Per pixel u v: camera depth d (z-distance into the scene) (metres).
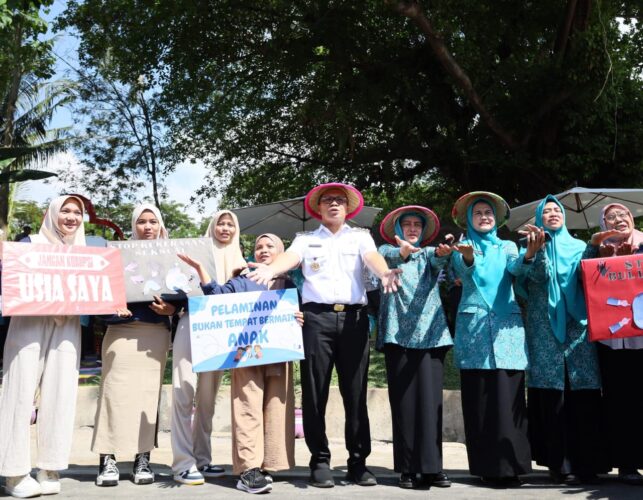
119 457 4.68
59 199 4.41
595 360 4.58
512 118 13.98
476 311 4.60
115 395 4.50
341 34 14.58
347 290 4.56
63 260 4.24
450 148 15.49
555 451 4.52
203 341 4.39
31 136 21.31
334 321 4.53
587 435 4.54
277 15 15.23
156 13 14.55
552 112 13.96
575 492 4.30
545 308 4.65
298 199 7.80
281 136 17.86
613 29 13.57
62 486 4.42
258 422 4.44
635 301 4.29
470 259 4.54
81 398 6.98
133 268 4.60
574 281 4.62
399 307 4.59
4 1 10.55
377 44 15.06
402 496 4.17
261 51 15.85
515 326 4.58
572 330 4.61
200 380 4.81
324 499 4.09
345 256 4.63
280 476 4.84
